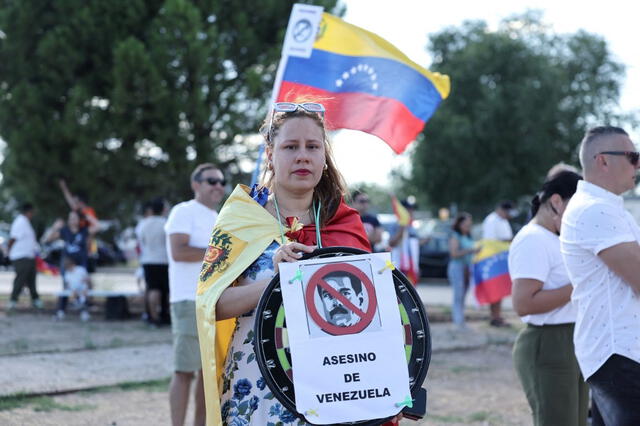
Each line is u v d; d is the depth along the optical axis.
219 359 2.74
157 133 13.85
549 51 36.38
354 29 5.46
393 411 2.49
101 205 15.12
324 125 2.81
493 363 9.05
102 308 14.48
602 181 3.63
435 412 6.63
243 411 2.62
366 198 9.86
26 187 14.84
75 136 13.96
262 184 2.87
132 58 13.23
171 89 14.05
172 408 5.15
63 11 14.32
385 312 2.55
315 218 2.79
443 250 22.69
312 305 2.50
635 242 3.50
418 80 5.45
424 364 2.58
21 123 14.62
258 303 2.51
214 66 14.16
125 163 14.49
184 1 13.66
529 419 6.40
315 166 2.70
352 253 2.59
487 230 12.14
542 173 32.50
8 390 6.71
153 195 15.59
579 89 36.28
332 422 2.45
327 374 2.47
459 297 12.16
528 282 3.99
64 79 14.42
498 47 32.47
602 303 3.52
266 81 15.08
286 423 2.58
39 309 14.01
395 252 12.31
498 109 31.73
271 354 2.49
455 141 31.67
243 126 15.30
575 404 3.99
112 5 14.12
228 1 14.79
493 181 31.83
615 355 3.46
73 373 7.65
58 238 13.69
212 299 2.59
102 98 14.64
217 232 2.71
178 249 5.20
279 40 14.65
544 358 4.01
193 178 5.47
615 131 3.65
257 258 2.68
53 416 6.02
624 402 3.45
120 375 7.62
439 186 33.38
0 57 14.69
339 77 5.42
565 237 3.68
